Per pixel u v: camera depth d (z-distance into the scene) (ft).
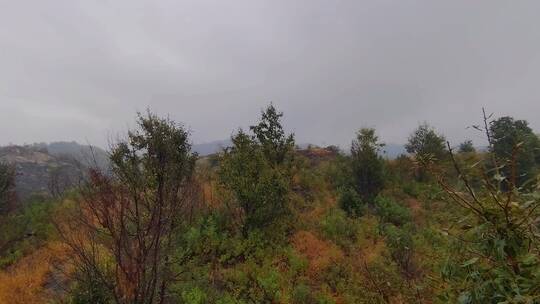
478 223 8.16
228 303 31.22
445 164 9.16
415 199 62.85
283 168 55.77
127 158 26.50
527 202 7.50
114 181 26.13
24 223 47.09
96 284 27.48
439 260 12.36
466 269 8.65
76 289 28.12
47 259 38.99
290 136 59.88
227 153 49.01
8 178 50.42
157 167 26.48
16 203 51.75
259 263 39.75
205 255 39.17
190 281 32.58
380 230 48.24
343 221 49.96
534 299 7.23
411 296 14.10
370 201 61.21
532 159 39.70
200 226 41.88
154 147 26.45
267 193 45.39
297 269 38.50
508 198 7.57
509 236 7.67
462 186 8.49
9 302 32.14
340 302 32.68
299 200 56.34
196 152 29.40
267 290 33.91
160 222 25.66
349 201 57.11
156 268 25.31
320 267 39.04
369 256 39.27
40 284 34.99
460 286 8.77
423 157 9.41
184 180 29.04
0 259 41.22
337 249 42.91
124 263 26.02
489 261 8.05
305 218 50.88
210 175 54.39
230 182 45.83
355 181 65.16
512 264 7.70
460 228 8.51
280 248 41.96
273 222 46.03
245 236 44.11
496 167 8.02
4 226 44.96
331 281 36.65
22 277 36.09
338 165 72.84
